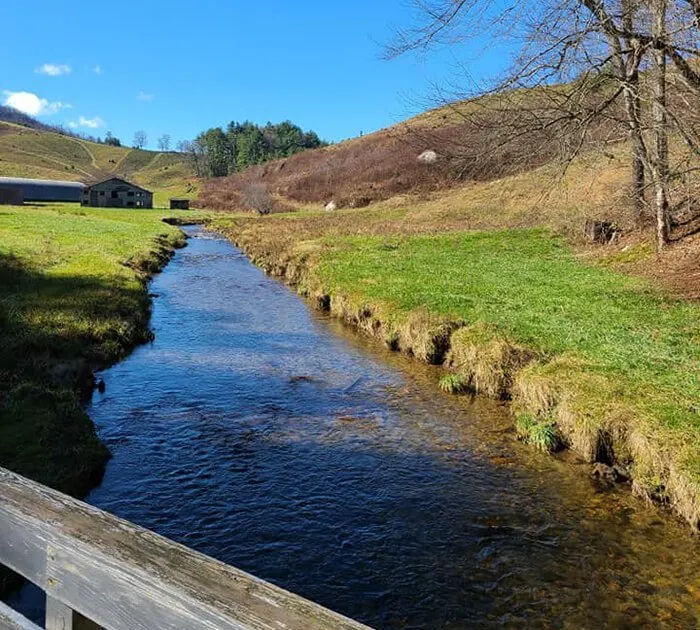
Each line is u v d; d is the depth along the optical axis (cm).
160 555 178
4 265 2055
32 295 1681
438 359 1428
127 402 1122
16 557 201
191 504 762
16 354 1179
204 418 1055
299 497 788
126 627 172
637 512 756
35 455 804
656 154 1788
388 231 3803
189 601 158
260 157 15250
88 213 6272
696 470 728
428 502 781
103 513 202
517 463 897
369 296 1839
